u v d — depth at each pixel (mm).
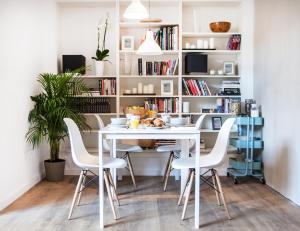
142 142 4984
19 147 3838
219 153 3180
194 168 3057
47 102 4211
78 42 5270
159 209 3379
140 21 4973
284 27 3824
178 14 5242
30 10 4176
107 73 5289
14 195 3648
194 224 2955
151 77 5281
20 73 3869
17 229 2816
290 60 3672
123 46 5086
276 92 4082
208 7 5254
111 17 5281
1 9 3363
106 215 3189
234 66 5191
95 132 5203
